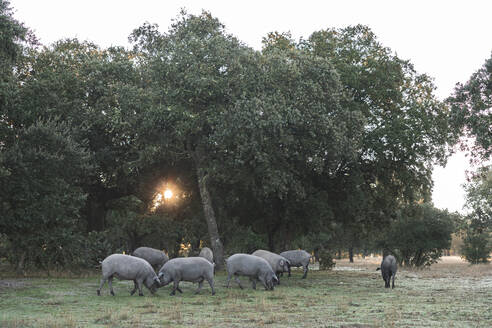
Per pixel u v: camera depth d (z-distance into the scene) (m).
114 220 44.25
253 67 25.19
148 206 42.78
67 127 25.53
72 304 14.38
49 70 28.92
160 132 26.22
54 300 15.05
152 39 31.16
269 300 16.06
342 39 35.47
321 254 37.00
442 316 12.31
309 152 27.52
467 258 60.31
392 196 36.78
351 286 21.70
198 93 24.38
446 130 32.97
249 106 23.34
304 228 35.94
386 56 34.53
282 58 25.86
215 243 27.33
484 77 27.39
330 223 35.88
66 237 23.22
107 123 28.73
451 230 52.25
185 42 26.28
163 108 24.28
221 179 29.92
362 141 30.94
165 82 25.98
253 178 27.70
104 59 31.67
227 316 12.36
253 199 34.03
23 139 22.86
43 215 21.84
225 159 26.94
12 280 19.98
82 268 26.48
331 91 26.69
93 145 30.48
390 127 31.70
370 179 35.22
